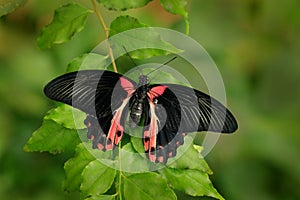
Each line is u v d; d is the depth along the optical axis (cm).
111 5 92
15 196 112
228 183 116
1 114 112
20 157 113
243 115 119
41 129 93
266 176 117
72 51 112
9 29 112
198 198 111
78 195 108
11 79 113
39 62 113
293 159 118
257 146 118
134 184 91
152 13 112
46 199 112
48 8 112
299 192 117
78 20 94
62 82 89
